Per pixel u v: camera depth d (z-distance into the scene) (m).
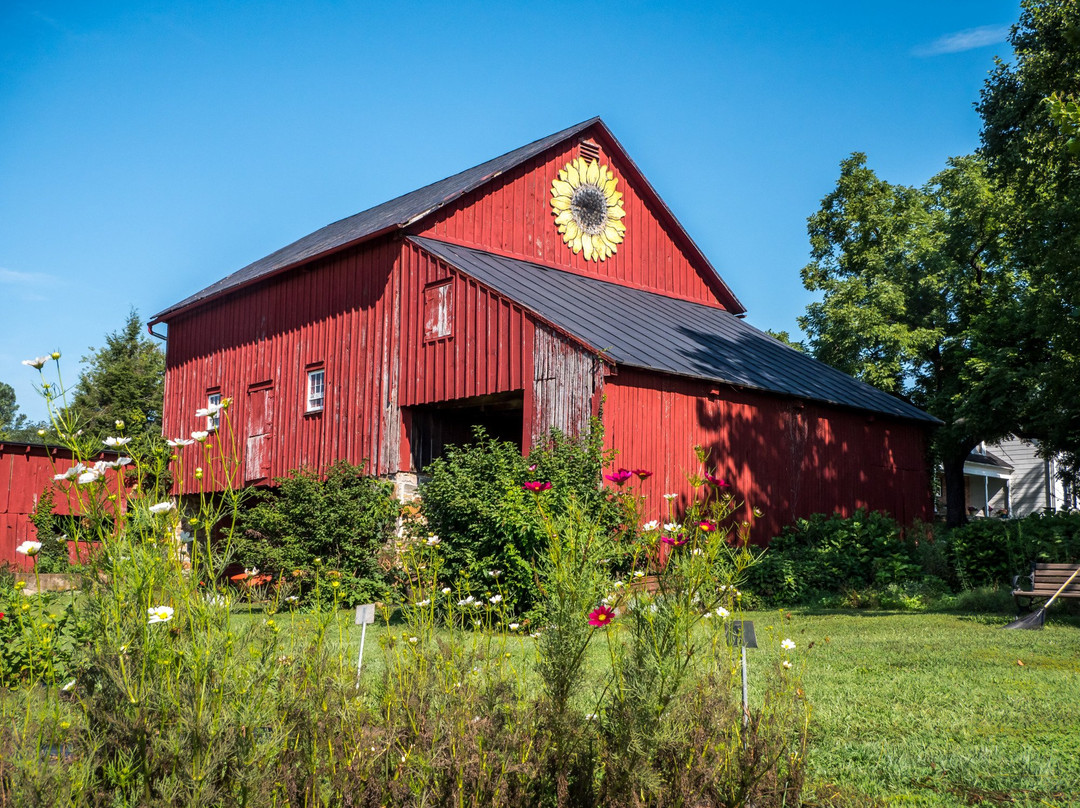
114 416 43.12
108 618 3.11
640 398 16.52
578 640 3.58
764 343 23.62
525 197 22.39
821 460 20.38
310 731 3.42
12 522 24.72
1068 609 12.62
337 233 26.83
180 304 26.83
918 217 32.12
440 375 18.41
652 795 3.39
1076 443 26.50
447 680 3.93
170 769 2.96
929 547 16.80
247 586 3.74
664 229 25.56
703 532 3.82
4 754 2.80
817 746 5.70
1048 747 5.70
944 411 29.25
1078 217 18.36
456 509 12.73
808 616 13.59
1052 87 19.14
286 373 22.58
